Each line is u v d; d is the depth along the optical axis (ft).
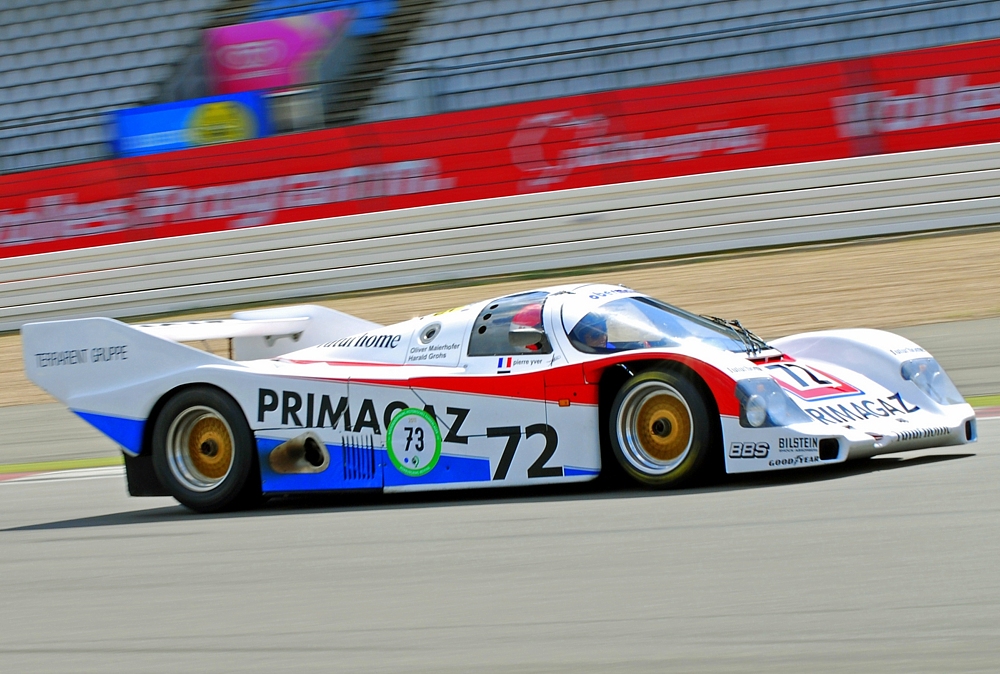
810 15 196.13
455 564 46.47
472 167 169.07
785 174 153.28
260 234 166.09
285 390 65.36
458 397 61.52
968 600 35.35
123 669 36.70
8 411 128.16
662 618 36.68
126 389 68.44
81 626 42.60
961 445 65.41
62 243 182.29
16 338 167.94
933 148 156.35
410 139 171.73
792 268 140.36
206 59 227.61
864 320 116.47
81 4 245.04
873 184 151.53
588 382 58.49
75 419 118.62
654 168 163.32
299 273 165.07
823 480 56.44
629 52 192.44
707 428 55.21
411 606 40.91
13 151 224.12
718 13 202.39
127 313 169.78
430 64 209.77
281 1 229.04
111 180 181.27
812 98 160.25
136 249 169.58
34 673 37.24
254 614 41.91
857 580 38.58
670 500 54.49
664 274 146.30
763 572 40.65
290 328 78.38
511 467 60.13
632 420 57.77
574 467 58.85
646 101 164.96
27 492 82.43
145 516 68.69
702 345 60.03
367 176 172.45
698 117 162.91
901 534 44.01
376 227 163.22
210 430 67.31
